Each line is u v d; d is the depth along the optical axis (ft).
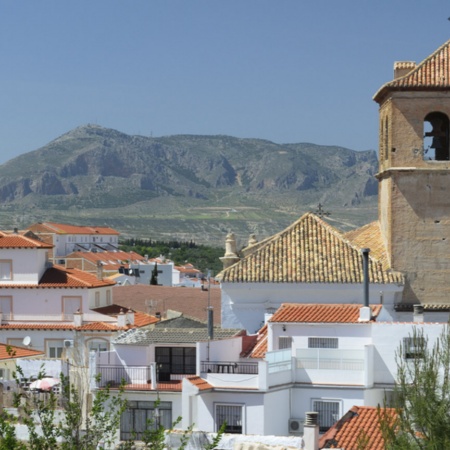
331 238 311.68
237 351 250.98
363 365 235.20
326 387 235.40
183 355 247.29
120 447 171.63
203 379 233.14
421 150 297.74
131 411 236.84
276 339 244.63
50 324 408.05
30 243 414.62
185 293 469.57
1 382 259.80
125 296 473.67
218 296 459.73
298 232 314.96
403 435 169.68
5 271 415.03
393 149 298.76
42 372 191.83
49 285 410.31
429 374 173.27
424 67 299.58
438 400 171.83
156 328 282.56
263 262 303.68
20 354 337.31
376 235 320.91
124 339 254.88
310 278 296.51
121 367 244.63
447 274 297.33
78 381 247.50
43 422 164.76
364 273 285.64
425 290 297.53
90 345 371.56
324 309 249.55
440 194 298.15
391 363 235.20
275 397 232.12
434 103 297.12
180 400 235.20
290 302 297.74
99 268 461.37
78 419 162.30
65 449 156.66
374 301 295.48
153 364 238.89
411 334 233.35
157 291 477.77
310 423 178.40
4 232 452.35
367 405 233.35
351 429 199.31
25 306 411.95
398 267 298.35
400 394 179.22
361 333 239.50
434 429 168.45
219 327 293.43
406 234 298.76
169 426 234.79
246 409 229.04
